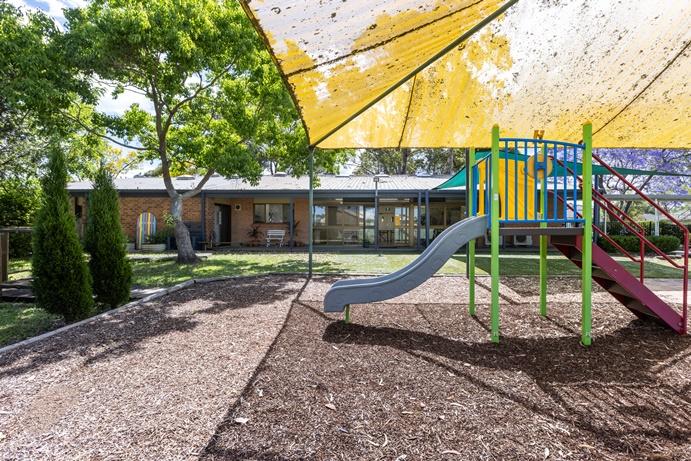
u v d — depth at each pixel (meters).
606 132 4.98
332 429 1.99
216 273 8.20
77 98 8.99
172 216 10.19
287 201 16.27
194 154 9.80
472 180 4.50
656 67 3.42
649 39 3.01
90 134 10.05
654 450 1.82
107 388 2.50
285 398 2.35
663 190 15.16
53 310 4.20
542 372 2.78
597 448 1.83
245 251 13.74
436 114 4.63
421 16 2.39
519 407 2.24
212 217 15.17
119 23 7.37
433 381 2.61
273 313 4.60
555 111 4.45
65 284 4.16
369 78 3.24
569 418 2.11
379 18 2.35
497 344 3.44
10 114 8.65
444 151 30.30
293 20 2.26
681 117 4.45
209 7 8.52
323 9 2.16
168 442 1.87
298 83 3.17
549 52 3.29
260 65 9.22
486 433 1.95
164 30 7.59
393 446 1.84
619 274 3.79
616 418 2.12
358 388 2.50
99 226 4.79
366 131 5.17
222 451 1.79
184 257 10.26
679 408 2.24
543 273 4.48
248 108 9.95
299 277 7.61
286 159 10.45
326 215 16.23
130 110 9.92
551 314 4.54
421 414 2.15
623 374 2.76
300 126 10.20
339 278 7.47
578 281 7.05
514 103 4.32
